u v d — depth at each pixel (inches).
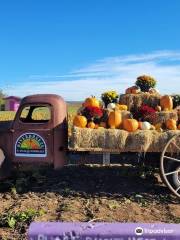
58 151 208.8
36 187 222.7
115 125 211.5
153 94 238.1
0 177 207.8
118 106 230.5
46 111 225.9
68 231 68.4
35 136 210.1
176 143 198.2
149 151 200.7
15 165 223.0
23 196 205.8
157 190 214.8
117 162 215.8
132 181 229.9
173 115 218.8
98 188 218.2
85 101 234.1
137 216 175.5
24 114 217.0
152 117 219.3
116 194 208.1
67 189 213.6
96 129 202.8
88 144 201.3
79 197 204.4
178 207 190.1
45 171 256.7
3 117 733.3
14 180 232.2
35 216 169.0
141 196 204.2
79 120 207.3
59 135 208.8
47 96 213.0
